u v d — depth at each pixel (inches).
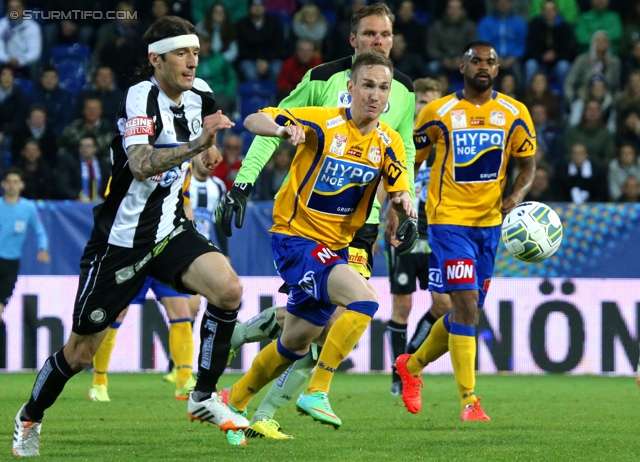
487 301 1617.9
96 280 659.4
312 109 733.3
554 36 2237.9
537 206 1013.2
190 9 2271.2
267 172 1862.7
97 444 730.2
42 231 1606.8
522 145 991.0
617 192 1879.9
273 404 787.4
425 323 1187.3
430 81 1249.4
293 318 741.3
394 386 1234.0
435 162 992.2
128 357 1624.0
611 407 1079.0
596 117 1991.9
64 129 1985.7
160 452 676.7
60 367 661.3
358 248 887.1
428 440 759.7
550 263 1633.9
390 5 2310.5
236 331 900.6
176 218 681.6
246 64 2240.4
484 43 979.3
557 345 1616.6
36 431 669.9
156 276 684.1
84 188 1841.8
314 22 2283.5
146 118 639.1
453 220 971.3
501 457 658.2
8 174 1594.5
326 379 738.8
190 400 695.1
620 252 1628.9
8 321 1605.6
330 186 735.1
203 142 595.2
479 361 1615.4
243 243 1619.1
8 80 2032.5
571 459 652.1
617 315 1617.9
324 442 743.7
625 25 2300.7
